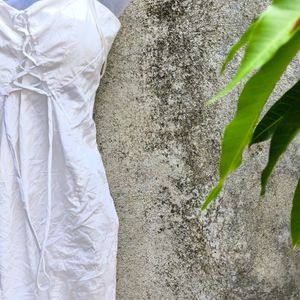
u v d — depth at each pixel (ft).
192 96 5.86
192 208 5.77
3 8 5.19
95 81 5.46
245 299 5.69
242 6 5.94
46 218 5.15
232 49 3.29
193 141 5.82
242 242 5.72
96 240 5.11
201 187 5.78
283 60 2.95
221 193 5.75
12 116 5.17
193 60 5.90
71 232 5.14
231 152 3.31
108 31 5.49
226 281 5.70
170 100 5.88
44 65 5.16
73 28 5.19
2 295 4.98
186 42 5.92
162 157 5.86
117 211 5.87
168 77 5.91
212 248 5.73
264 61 2.80
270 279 5.73
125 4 5.70
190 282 5.74
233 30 5.92
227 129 3.25
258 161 5.79
